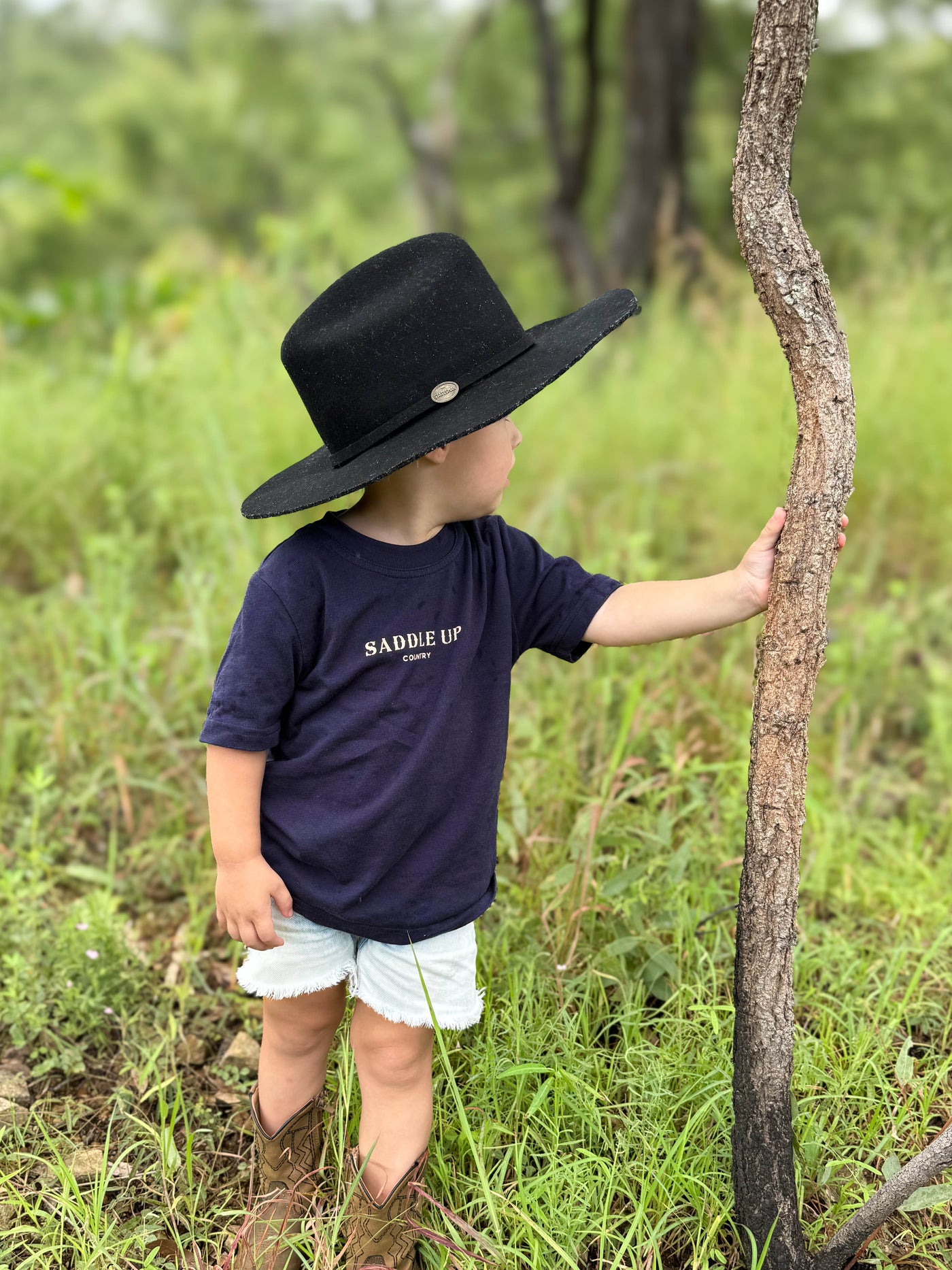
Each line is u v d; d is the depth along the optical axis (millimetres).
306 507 1574
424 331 1609
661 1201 1900
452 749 1733
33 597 3922
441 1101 2066
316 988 1825
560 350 1624
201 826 2957
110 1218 1971
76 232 27016
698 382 5590
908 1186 1604
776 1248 1736
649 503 4387
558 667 3422
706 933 2445
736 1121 1770
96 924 2428
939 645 3885
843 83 15391
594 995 2318
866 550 4363
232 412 4676
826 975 2400
